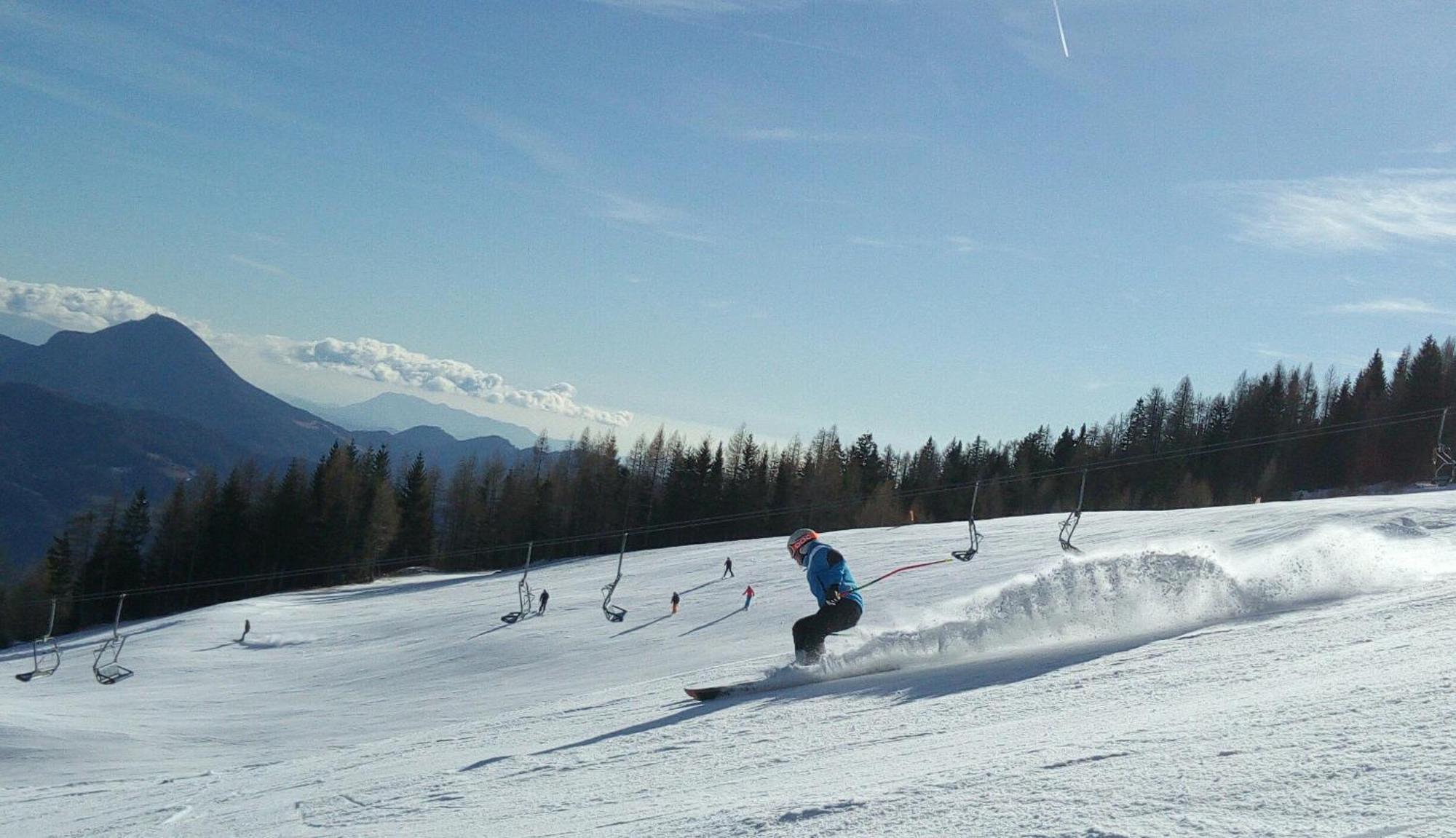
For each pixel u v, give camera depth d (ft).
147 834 20.39
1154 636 21.94
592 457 331.57
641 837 10.63
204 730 91.91
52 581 280.31
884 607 102.99
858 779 11.64
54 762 76.43
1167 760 9.29
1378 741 8.50
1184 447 331.77
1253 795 7.65
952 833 8.14
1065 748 10.89
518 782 17.85
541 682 98.99
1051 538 144.56
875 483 348.59
